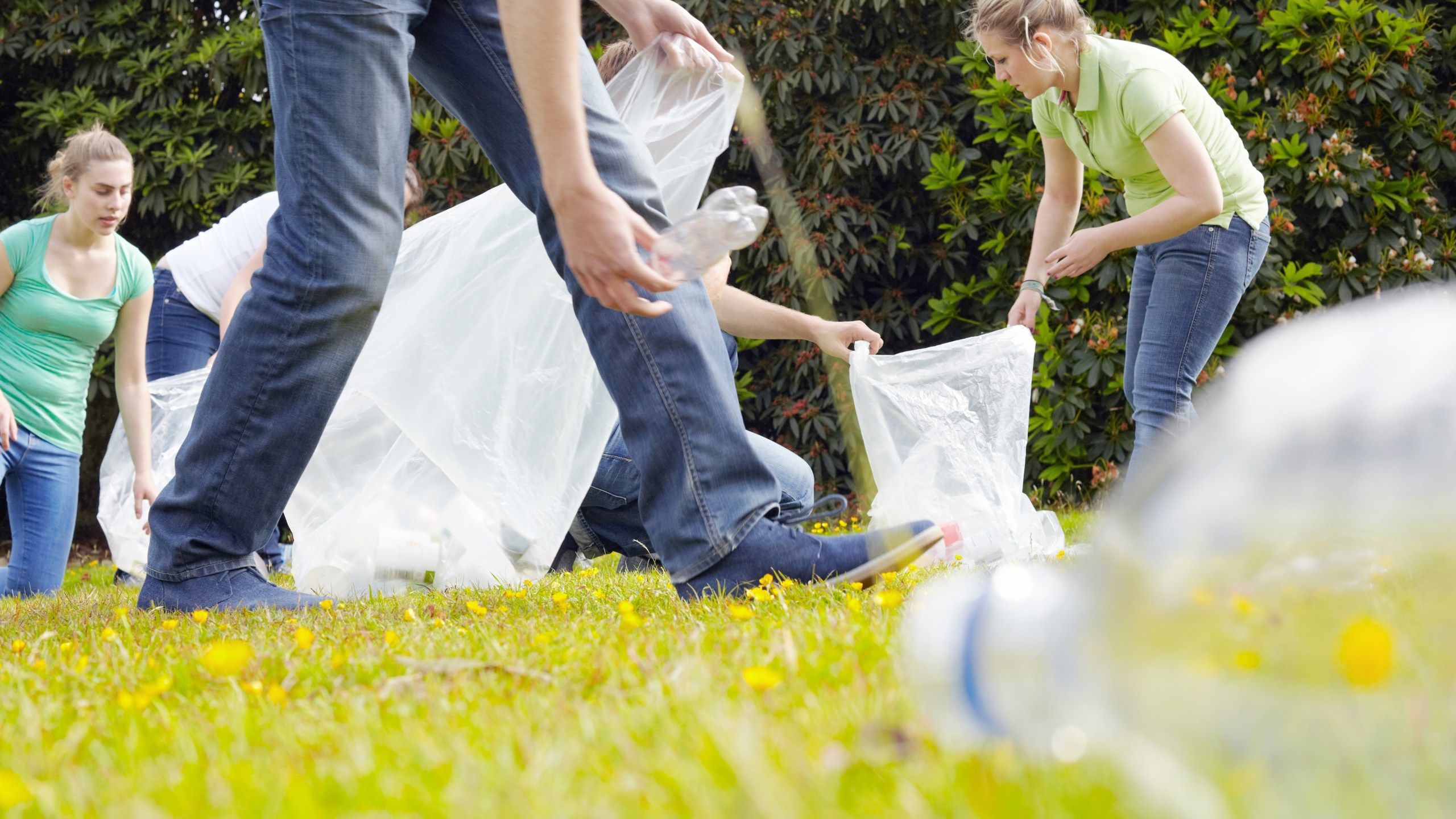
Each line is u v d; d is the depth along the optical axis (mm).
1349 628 537
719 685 1072
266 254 2209
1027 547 2834
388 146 2154
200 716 1074
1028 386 3082
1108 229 3102
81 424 4117
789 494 3246
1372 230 5820
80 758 958
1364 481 566
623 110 2588
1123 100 3115
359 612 2156
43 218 3969
